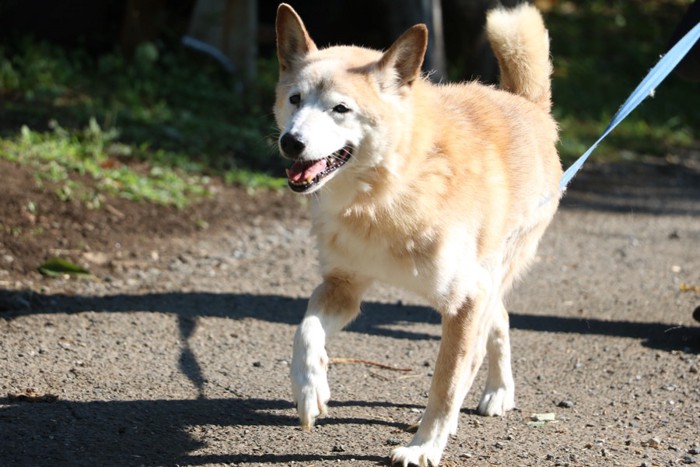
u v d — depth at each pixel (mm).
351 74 5652
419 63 5699
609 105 21375
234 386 6777
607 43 25234
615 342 8344
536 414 6633
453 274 5598
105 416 6008
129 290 8742
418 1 16047
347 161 5531
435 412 5617
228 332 7934
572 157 17297
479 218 5801
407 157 5539
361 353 7789
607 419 6562
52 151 11430
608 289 10164
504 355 6703
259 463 5512
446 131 5828
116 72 15719
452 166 5676
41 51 15125
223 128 14688
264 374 7074
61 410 6012
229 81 16625
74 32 16156
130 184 11234
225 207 11758
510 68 7160
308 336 5457
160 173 12062
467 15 18359
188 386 6688
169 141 13562
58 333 7422
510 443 6062
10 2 15375
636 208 14562
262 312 8555
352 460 5609
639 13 28062
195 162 13086
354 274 5812
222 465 5457
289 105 5859
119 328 7699
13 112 12867
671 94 22984
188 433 5883
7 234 9242
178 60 16531
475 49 18500
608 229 13148
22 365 6691
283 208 12234
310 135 5422
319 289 5844
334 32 17656
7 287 8266
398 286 5852
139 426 5914
